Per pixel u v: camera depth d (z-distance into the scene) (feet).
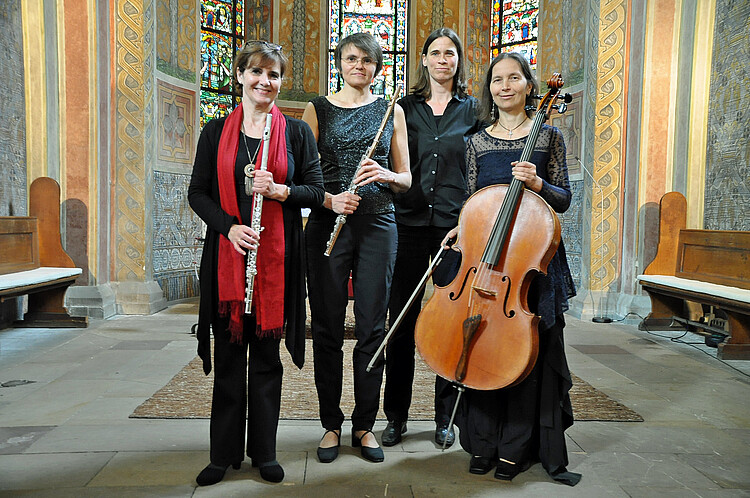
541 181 8.21
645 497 7.92
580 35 25.59
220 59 31.91
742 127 19.12
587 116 24.43
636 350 17.74
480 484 8.29
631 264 23.39
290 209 8.48
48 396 12.21
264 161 8.02
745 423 11.11
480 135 9.02
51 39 21.71
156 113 25.62
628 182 23.38
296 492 7.96
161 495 7.80
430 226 10.14
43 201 20.53
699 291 17.21
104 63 22.95
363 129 9.37
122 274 23.84
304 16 33.96
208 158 8.33
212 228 8.13
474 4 34.35
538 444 8.99
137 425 10.50
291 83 33.86
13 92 19.94
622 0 23.13
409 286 10.21
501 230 8.04
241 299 7.91
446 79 10.08
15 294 16.49
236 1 32.83
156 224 25.72
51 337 18.65
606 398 12.51
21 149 20.54
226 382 8.30
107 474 8.42
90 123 22.38
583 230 24.54
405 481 8.36
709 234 18.98
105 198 23.16
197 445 9.58
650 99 22.89
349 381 13.78
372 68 9.46
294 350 8.48
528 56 32.27
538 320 7.88
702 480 8.48
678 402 12.45
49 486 8.01
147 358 15.75
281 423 10.74
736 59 19.53
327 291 9.23
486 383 7.94
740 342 16.69
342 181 9.40
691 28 21.90
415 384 13.61
